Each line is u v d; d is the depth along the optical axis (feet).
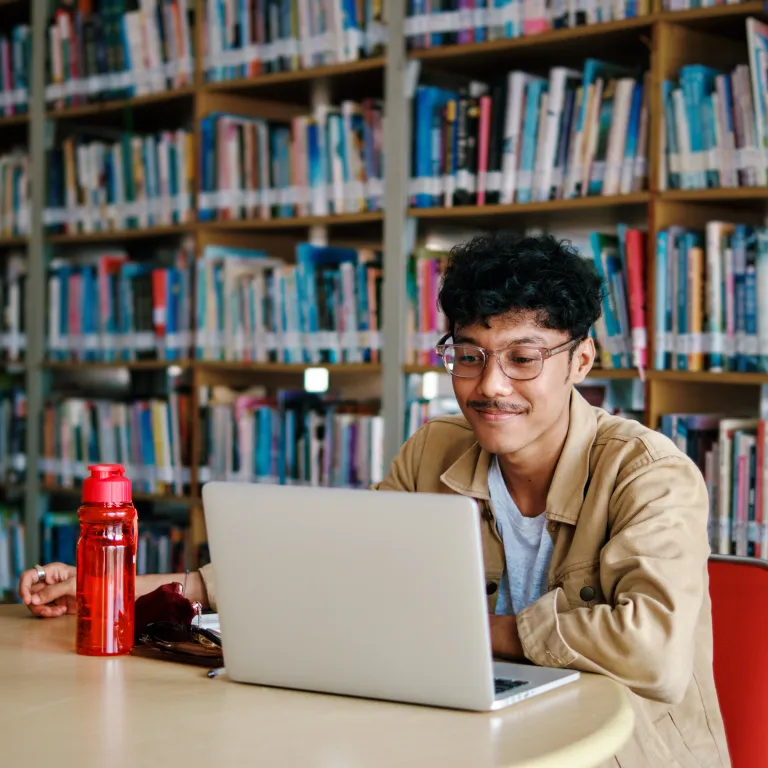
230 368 12.01
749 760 5.38
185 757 3.48
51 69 13.38
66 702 4.11
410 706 4.09
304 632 4.26
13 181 13.96
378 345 10.57
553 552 5.46
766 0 8.46
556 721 3.89
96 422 12.84
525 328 5.17
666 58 8.95
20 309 13.91
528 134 9.66
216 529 4.43
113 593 4.89
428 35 10.15
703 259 8.79
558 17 9.46
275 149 11.28
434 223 10.71
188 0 11.94
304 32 10.94
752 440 8.58
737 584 5.53
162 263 13.60
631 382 9.70
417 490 6.22
